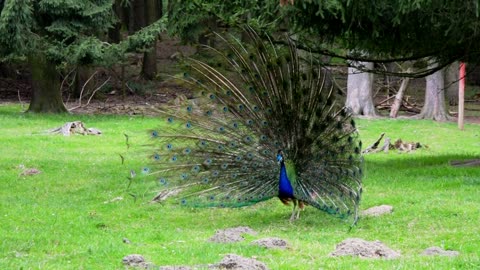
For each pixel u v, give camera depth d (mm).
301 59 13289
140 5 43719
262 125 12000
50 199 15016
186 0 18438
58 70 32406
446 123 32125
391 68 39969
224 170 11969
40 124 29141
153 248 10445
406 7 15969
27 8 29219
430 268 8930
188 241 10992
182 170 12000
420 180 16438
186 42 22078
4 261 9633
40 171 18328
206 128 12188
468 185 15594
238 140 12047
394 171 18031
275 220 12766
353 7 16594
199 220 13016
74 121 28531
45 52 30609
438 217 12422
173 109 12430
